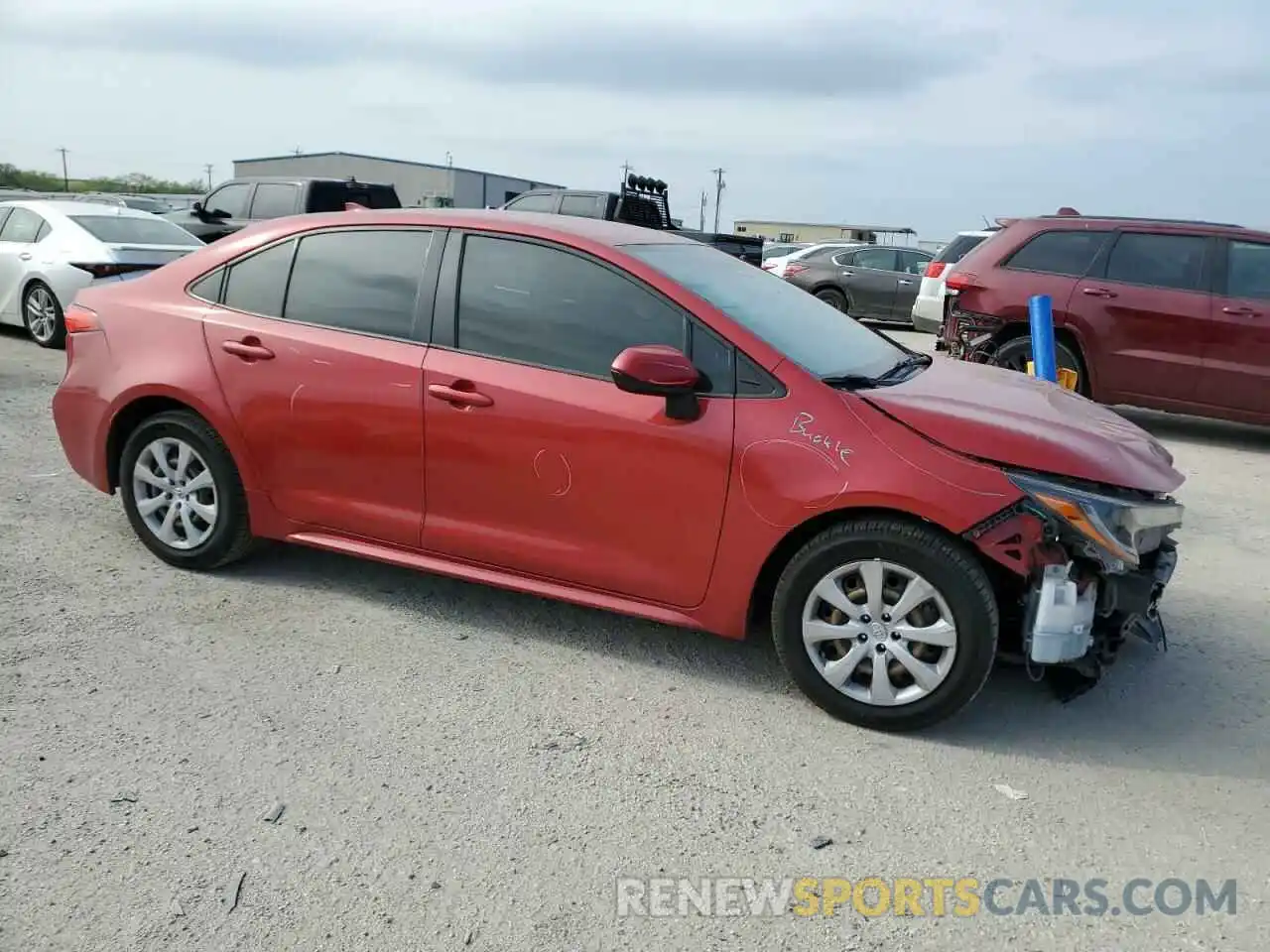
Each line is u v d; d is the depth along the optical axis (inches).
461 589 186.7
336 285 172.9
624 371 139.5
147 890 105.0
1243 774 136.1
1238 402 330.0
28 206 442.0
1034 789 130.5
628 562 152.1
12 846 110.8
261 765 128.0
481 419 156.6
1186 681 162.9
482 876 109.4
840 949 101.0
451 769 129.2
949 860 115.6
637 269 153.9
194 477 183.3
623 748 135.9
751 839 117.7
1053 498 132.6
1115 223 347.9
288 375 171.3
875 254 762.2
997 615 136.1
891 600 139.6
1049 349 225.5
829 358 155.9
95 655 154.3
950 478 134.0
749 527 143.3
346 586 185.6
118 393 185.3
